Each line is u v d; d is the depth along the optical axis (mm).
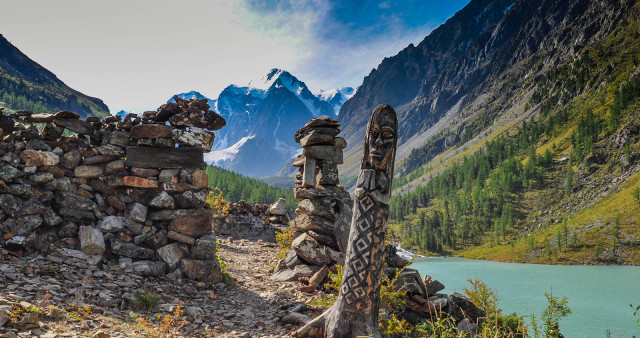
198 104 9477
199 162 9336
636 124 191125
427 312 7543
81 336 4859
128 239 8594
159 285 7910
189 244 8961
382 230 5750
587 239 140125
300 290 9141
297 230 11672
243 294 8797
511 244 155875
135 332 5465
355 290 5590
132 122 9312
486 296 7547
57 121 8562
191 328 6316
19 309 4938
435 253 171500
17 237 7367
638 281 80250
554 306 6570
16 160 7852
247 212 19984
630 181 166625
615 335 37125
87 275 7289
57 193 8320
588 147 199375
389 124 5742
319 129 11047
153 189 9055
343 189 11172
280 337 6258
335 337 5547
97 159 8875
